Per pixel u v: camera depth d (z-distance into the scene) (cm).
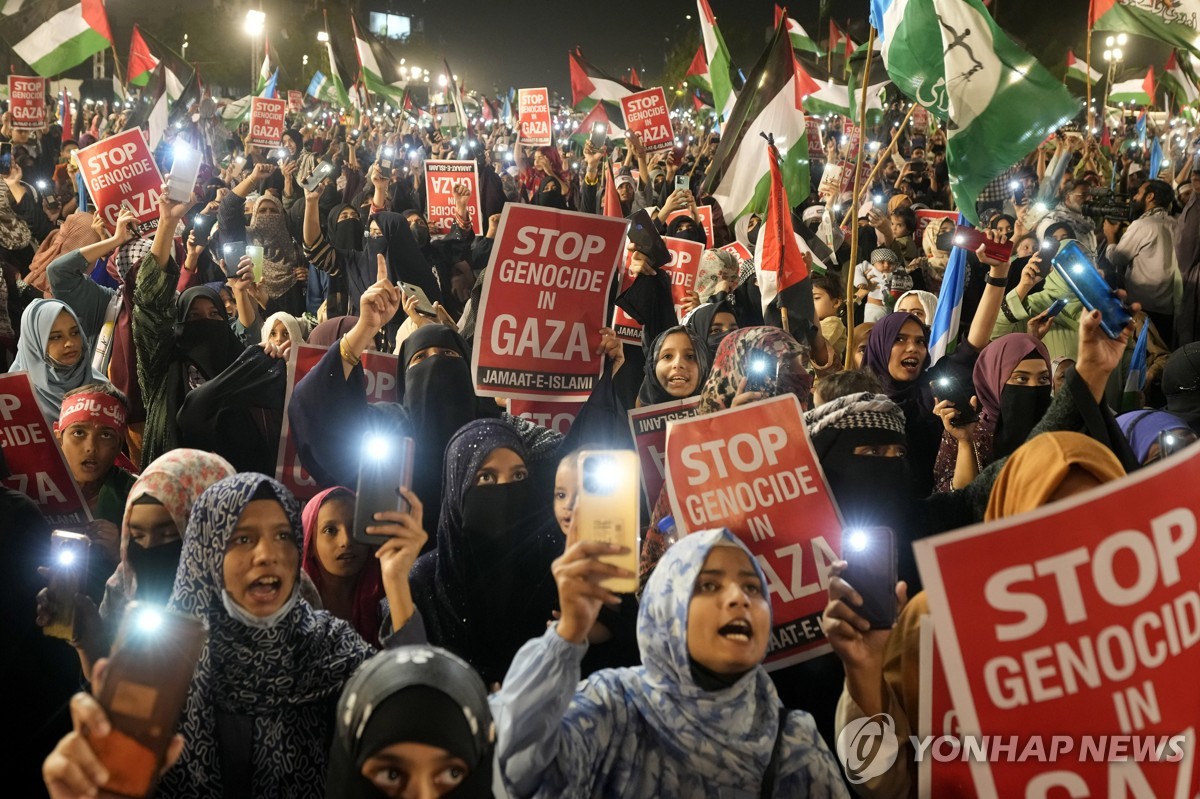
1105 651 204
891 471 364
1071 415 347
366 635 371
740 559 244
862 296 827
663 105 1488
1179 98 2088
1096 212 1017
